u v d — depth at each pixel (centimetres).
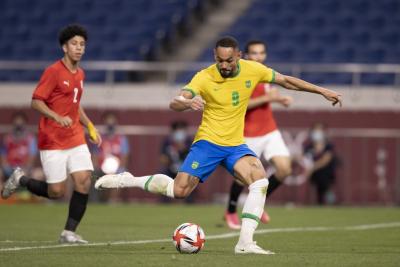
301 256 3081
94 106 8056
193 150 3297
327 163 7219
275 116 7712
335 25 9388
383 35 9225
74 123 3700
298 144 7612
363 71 8212
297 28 9375
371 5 9562
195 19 9775
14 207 6525
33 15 9912
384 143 7619
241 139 3300
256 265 2752
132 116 7800
